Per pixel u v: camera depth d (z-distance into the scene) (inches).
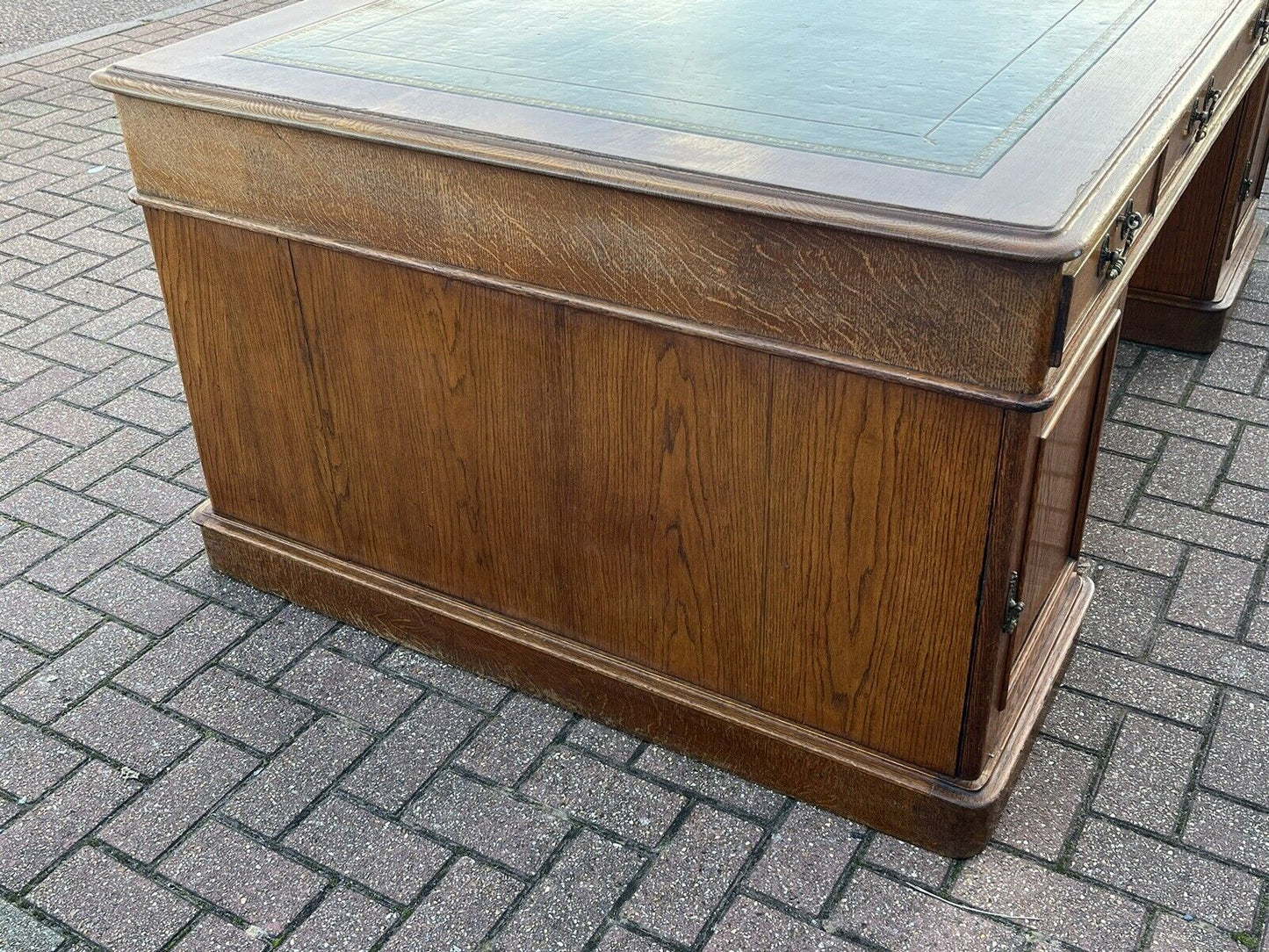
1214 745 94.3
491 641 99.3
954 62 87.5
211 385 102.2
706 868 85.2
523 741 96.1
